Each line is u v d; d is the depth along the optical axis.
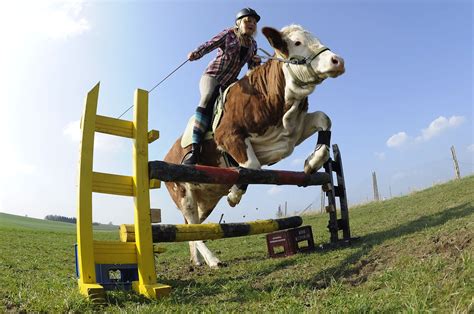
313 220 13.06
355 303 2.78
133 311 3.21
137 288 4.04
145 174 4.21
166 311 3.21
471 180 12.24
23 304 3.36
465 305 2.43
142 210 4.15
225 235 5.16
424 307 2.46
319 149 4.76
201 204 6.73
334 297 3.16
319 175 6.00
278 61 4.81
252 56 5.65
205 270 5.91
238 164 5.32
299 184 5.59
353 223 9.42
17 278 4.73
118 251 4.07
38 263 6.58
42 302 3.37
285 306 3.16
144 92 4.40
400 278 3.26
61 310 3.30
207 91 5.42
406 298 2.71
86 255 3.84
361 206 15.55
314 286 3.88
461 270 3.01
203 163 5.61
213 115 5.35
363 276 3.88
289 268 4.98
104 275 4.04
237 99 5.06
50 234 14.06
